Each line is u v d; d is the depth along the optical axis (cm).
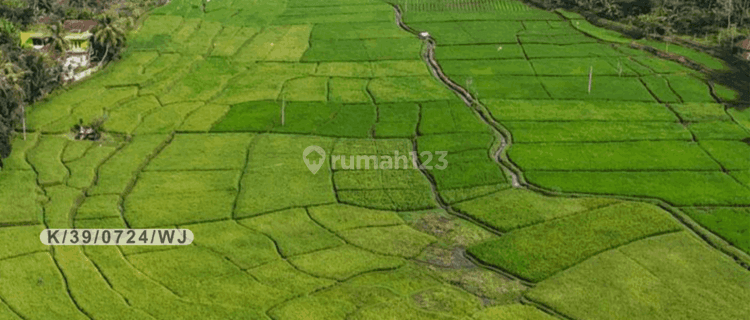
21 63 11038
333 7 16125
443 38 13962
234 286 6950
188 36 14312
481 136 10094
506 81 11975
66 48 12606
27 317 6531
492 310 6562
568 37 13988
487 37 14000
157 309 6588
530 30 14400
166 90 11938
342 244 7706
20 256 7469
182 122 10762
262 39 14150
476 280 7044
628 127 10350
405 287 6938
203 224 8100
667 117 10662
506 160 9488
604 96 11369
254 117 10825
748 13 14212
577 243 7588
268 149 9869
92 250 7594
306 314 6494
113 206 8512
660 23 14138
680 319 6391
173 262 7362
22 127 10494
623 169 9188
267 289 6900
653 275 7031
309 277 7094
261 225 8075
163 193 8769
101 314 6544
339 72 12481
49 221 8175
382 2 16362
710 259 7306
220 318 6456
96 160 9662
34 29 12938
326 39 14062
